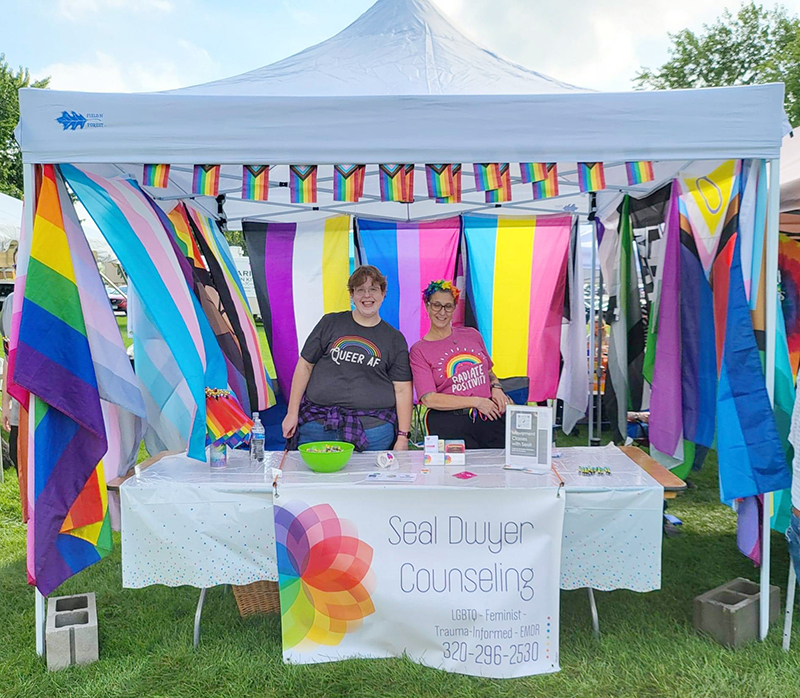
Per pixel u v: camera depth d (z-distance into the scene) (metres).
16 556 3.73
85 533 2.56
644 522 2.46
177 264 3.14
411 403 3.27
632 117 2.53
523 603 2.43
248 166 2.64
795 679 2.37
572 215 5.02
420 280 5.07
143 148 2.50
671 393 3.50
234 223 5.19
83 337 2.50
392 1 3.37
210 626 2.85
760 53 22.89
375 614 2.47
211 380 2.88
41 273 2.44
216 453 2.78
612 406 4.58
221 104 2.50
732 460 2.56
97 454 2.52
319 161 2.53
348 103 2.51
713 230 3.18
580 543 2.50
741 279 2.62
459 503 2.43
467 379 3.45
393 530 2.45
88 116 2.48
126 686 2.40
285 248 4.93
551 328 5.04
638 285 4.32
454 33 3.35
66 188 2.62
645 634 2.74
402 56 3.02
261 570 2.53
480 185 2.64
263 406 4.51
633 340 4.38
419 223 5.05
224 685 2.41
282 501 2.44
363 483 2.49
